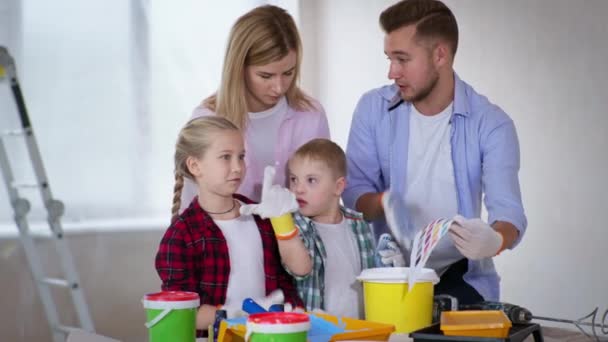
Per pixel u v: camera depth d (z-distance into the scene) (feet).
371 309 5.81
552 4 13.43
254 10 7.70
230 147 6.57
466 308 5.98
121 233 13.61
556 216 13.60
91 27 13.57
